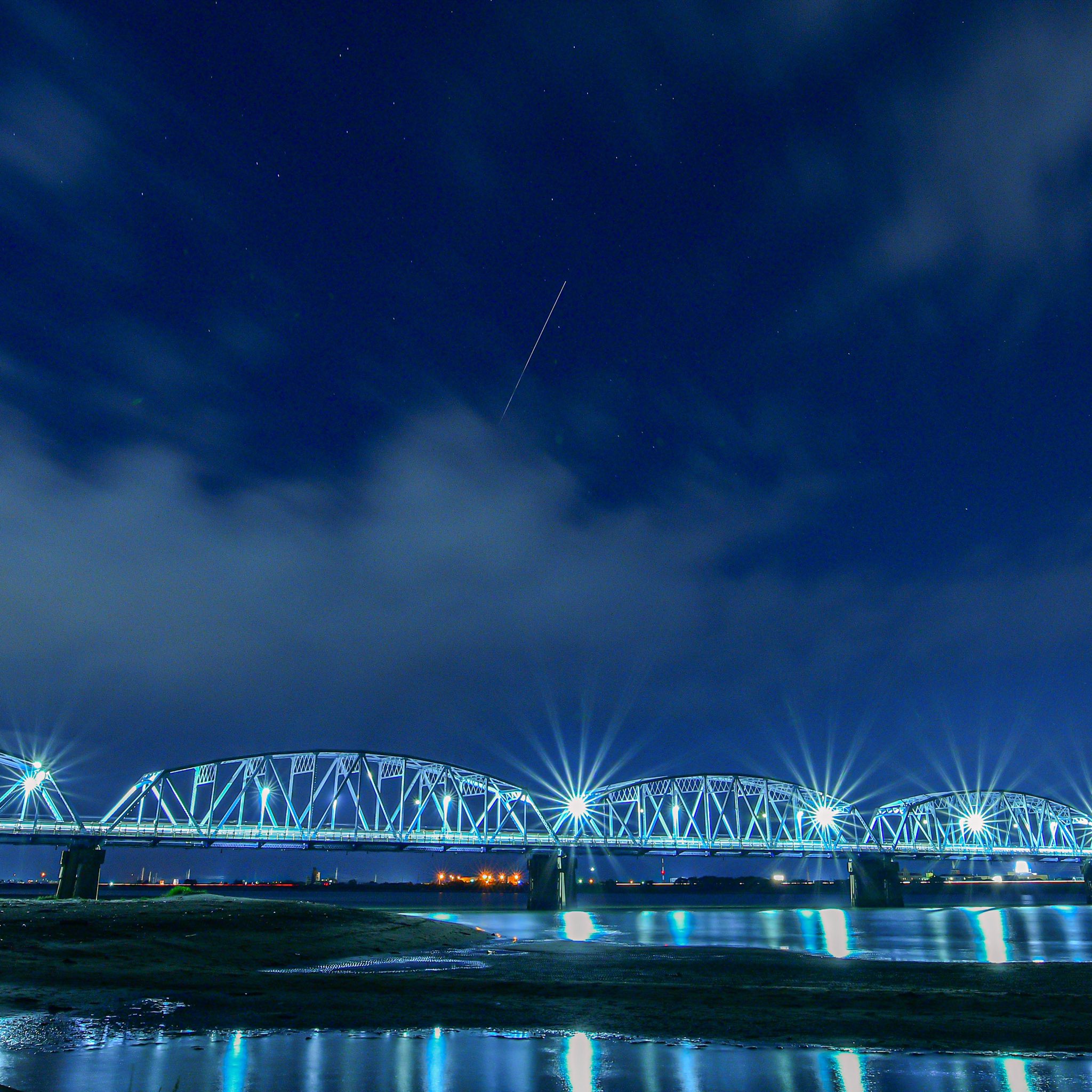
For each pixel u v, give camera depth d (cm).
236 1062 2389
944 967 5325
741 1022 3138
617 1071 2356
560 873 19900
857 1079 2291
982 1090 2183
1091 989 4178
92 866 16262
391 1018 3119
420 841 18650
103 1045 2600
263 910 7525
